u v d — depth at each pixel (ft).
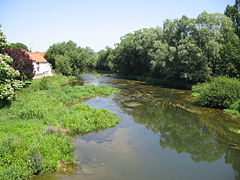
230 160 33.91
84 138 40.06
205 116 57.67
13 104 52.37
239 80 75.10
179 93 94.32
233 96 63.72
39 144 30.89
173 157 34.17
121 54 187.32
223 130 47.03
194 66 106.42
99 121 47.75
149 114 59.52
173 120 54.49
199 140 41.63
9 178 23.54
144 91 99.25
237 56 89.25
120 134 43.24
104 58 285.23
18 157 27.07
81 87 95.86
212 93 66.23
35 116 46.47
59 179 26.03
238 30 114.01
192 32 107.86
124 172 28.60
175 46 122.31
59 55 191.72
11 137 31.17
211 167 31.48
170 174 28.86
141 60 162.81
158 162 32.14
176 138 42.50
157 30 148.66
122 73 196.85
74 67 192.65
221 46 99.96
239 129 47.52
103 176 27.30
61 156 30.32
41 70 146.10
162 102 74.90
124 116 56.70
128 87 112.57
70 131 42.70
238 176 29.14
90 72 239.30
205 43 100.07
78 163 30.17
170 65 121.39
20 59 83.35
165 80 130.41
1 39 52.08
